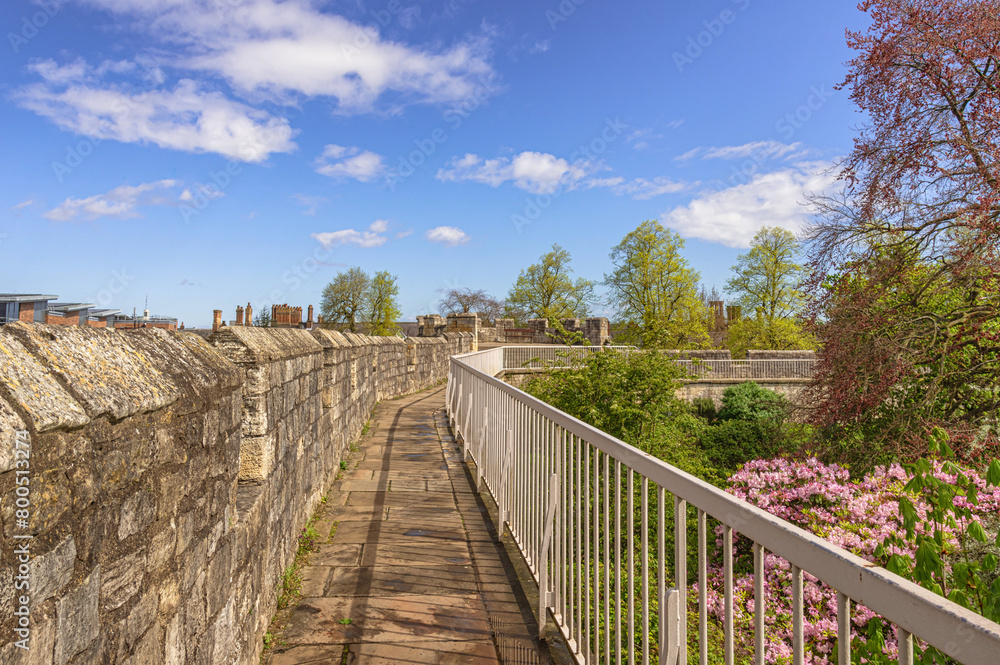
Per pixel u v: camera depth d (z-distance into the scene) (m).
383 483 6.01
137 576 1.58
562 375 10.59
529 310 48.28
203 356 2.33
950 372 8.70
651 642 3.62
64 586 1.21
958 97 9.04
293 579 3.67
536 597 3.48
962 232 8.80
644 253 36.09
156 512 1.70
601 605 3.99
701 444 12.16
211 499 2.19
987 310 8.70
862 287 9.44
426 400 13.41
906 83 9.15
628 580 2.11
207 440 2.14
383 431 9.09
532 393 11.08
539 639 2.99
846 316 9.61
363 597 3.44
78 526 1.28
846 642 1.08
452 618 3.20
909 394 9.19
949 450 3.09
